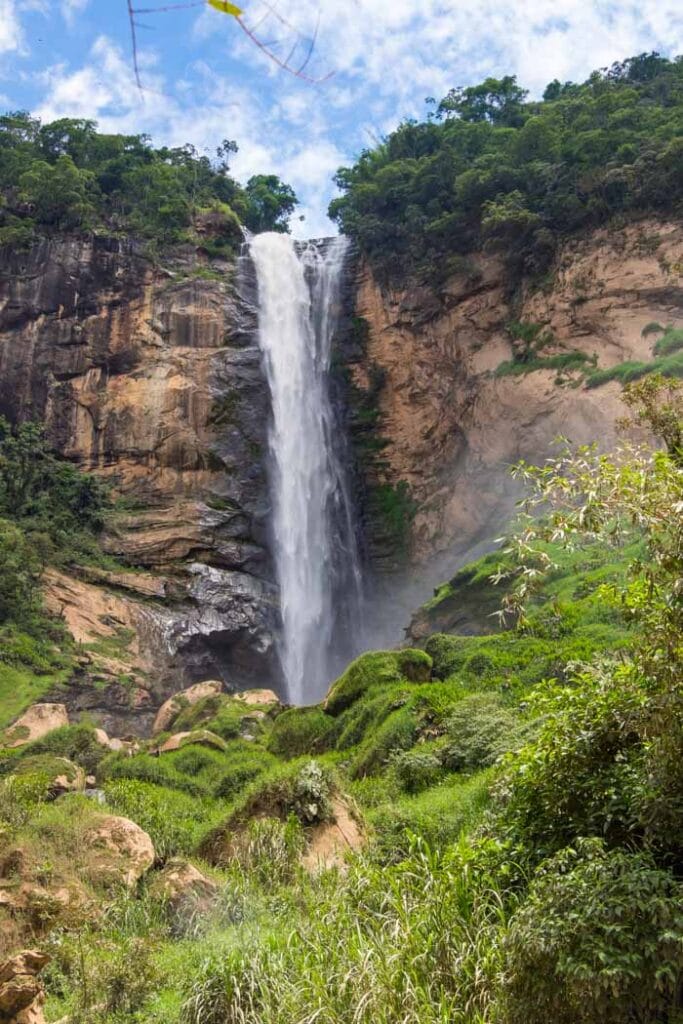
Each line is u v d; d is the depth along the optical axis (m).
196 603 37.72
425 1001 6.32
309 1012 6.46
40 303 44.22
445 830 11.27
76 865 10.02
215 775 18.58
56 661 31.91
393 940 7.04
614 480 6.91
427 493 42.50
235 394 43.31
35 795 12.77
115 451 42.03
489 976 6.38
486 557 28.12
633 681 7.52
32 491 39.75
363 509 43.91
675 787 6.52
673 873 6.41
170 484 41.41
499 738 14.82
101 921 9.03
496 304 41.81
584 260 39.41
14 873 9.32
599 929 5.65
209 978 7.17
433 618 27.38
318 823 11.84
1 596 32.66
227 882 10.28
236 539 40.69
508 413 39.03
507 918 7.02
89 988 7.53
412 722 17.53
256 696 24.59
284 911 9.48
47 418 42.66
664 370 33.28
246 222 59.12
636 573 7.02
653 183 38.44
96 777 18.50
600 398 35.22
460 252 43.75
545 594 22.98
